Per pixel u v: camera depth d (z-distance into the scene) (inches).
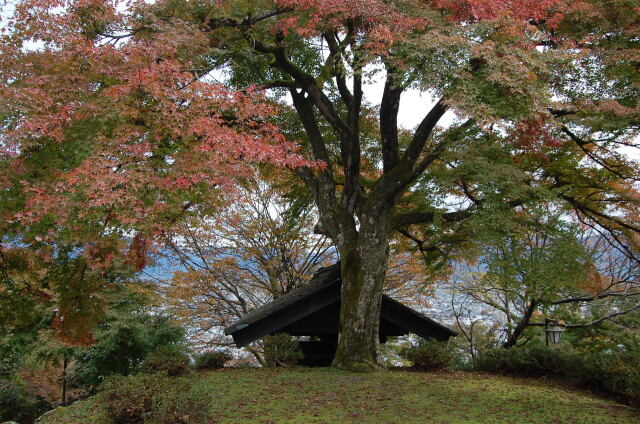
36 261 411.8
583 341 559.2
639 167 475.2
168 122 310.7
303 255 780.0
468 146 402.9
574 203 489.7
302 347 552.1
